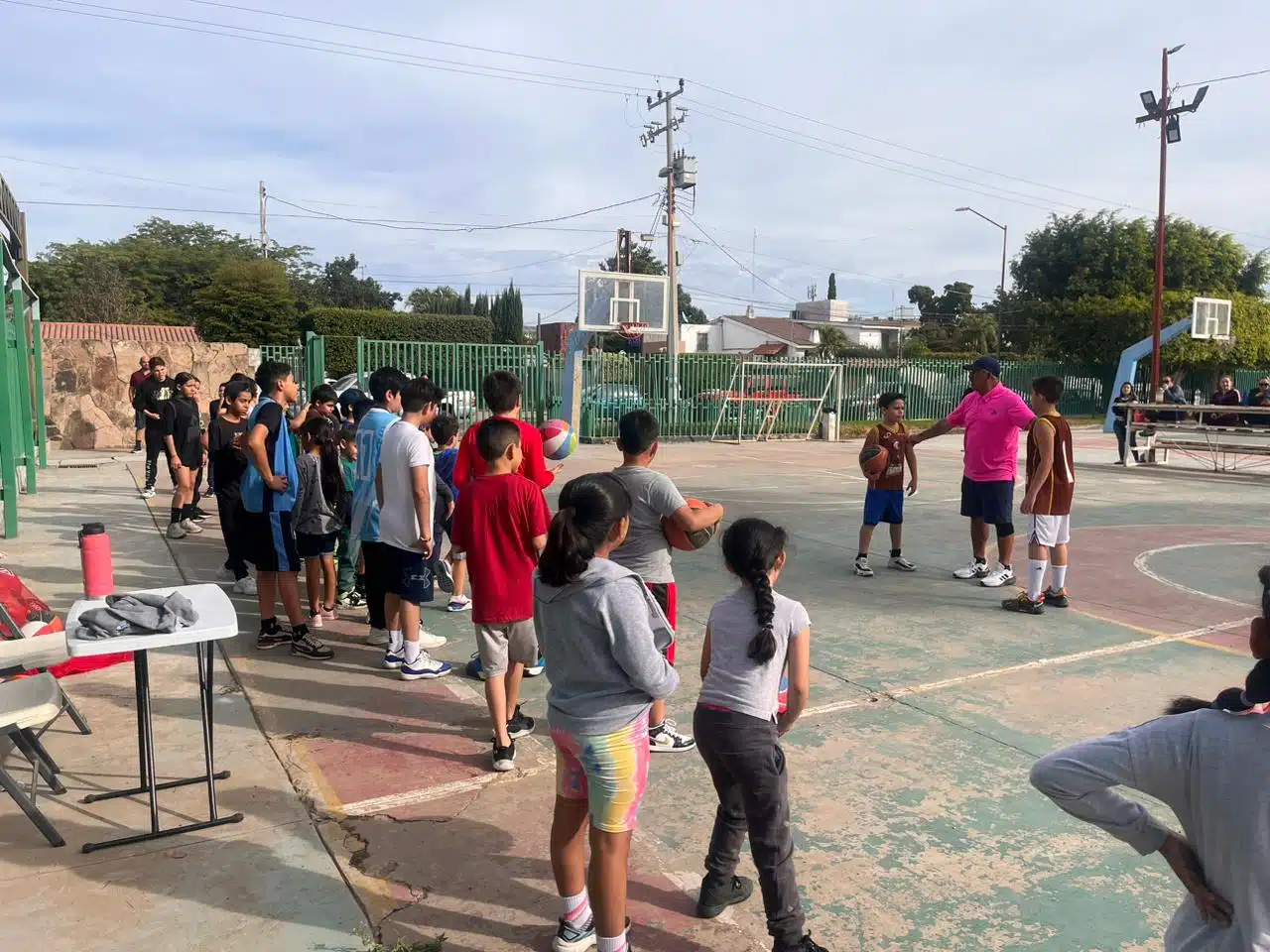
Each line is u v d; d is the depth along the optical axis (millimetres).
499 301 72688
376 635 6215
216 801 3879
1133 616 7055
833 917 3143
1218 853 1681
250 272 43781
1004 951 2959
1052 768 1840
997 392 7879
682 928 3078
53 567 7957
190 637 3346
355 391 9117
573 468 17016
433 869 3395
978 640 6402
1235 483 15805
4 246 9141
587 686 2678
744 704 2857
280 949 2900
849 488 14484
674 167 30766
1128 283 40281
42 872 3314
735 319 70062
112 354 19281
